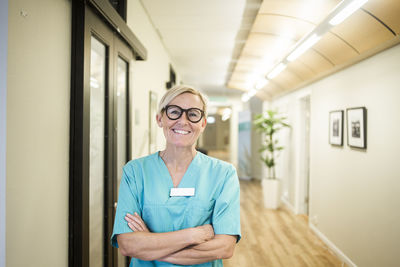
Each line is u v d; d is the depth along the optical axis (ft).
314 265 10.05
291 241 12.41
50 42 3.69
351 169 9.86
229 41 15.15
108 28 5.76
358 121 9.27
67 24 4.16
